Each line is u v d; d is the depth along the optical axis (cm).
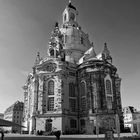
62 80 8450
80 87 8862
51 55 9725
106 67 8788
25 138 4978
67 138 5000
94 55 9831
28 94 10288
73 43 10838
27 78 11019
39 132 7394
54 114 7856
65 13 12900
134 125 8312
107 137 3127
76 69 9250
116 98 8812
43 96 8419
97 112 7844
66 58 10244
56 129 7631
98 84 8356
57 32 10188
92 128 7638
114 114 7862
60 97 8131
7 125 2580
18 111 15412
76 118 8375
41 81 8644
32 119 8088
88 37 12081
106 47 10106
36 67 9094
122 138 4341
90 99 8200
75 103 8725
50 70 8775
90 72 8638
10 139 4525
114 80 8956
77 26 12169
